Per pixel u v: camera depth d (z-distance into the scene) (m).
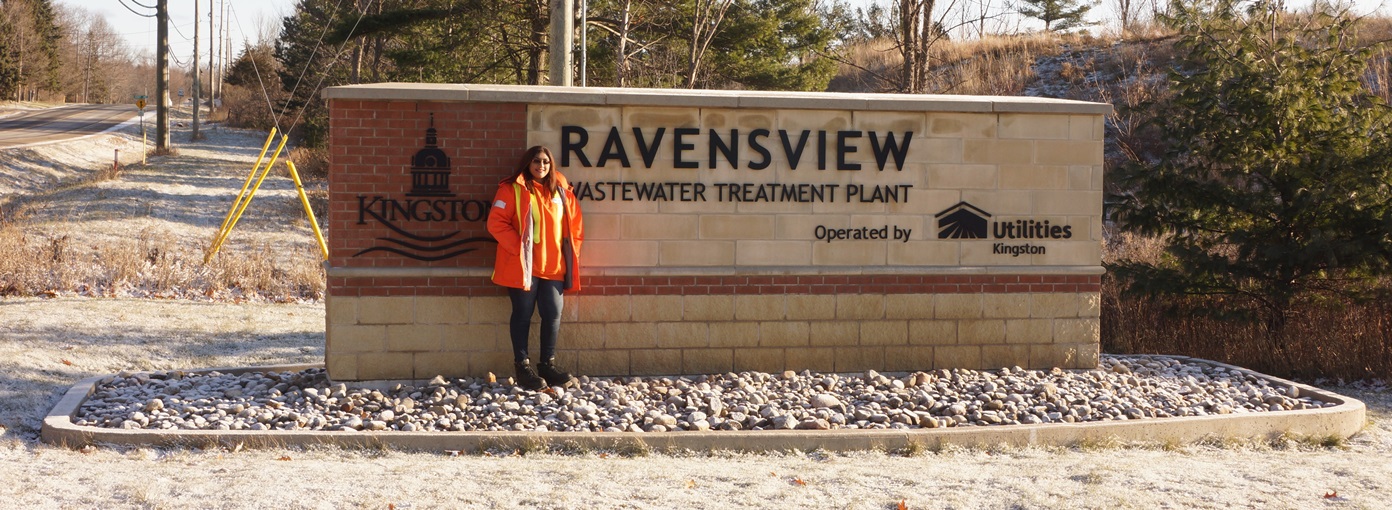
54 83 102.31
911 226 8.90
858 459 6.84
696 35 23.33
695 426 7.30
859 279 8.89
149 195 26.50
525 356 8.18
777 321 8.82
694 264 8.67
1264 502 5.72
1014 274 9.06
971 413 7.85
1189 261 11.12
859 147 8.80
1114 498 5.72
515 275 8.01
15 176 32.00
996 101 8.92
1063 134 9.05
